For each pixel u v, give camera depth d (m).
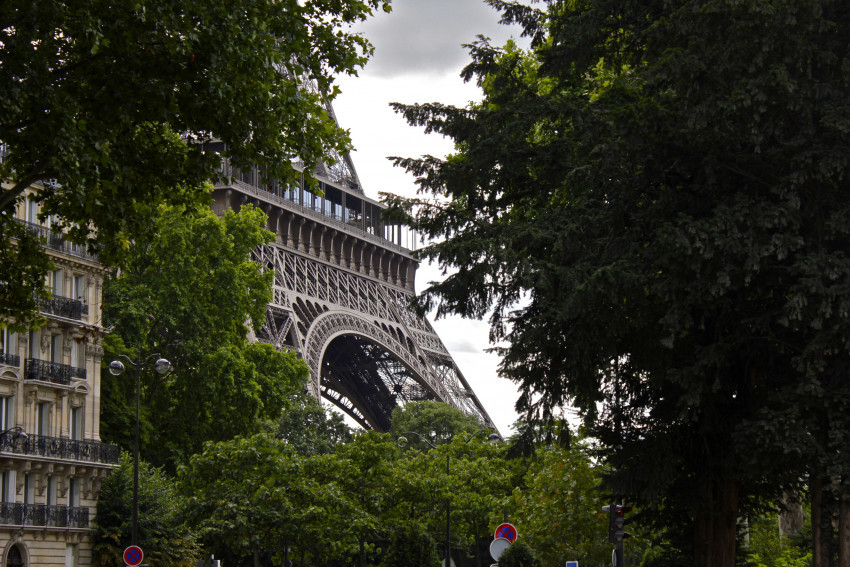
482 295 37.31
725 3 30.72
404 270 174.50
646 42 34.75
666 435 37.03
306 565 92.00
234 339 83.81
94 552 70.94
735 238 31.31
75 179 27.83
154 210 34.25
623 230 34.62
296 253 145.25
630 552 66.75
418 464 90.19
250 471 67.88
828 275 30.91
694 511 37.25
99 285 74.38
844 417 31.91
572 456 62.91
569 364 35.81
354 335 147.12
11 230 33.03
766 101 31.61
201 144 32.31
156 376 80.56
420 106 39.12
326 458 74.69
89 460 71.56
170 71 30.08
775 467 33.72
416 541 77.94
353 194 168.75
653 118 32.16
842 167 31.08
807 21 30.94
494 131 37.72
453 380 170.88
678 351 35.56
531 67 54.66
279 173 32.16
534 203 40.03
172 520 72.38
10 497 65.38
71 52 30.28
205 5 29.36
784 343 34.03
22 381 67.25
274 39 30.75
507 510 73.56
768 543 56.88
